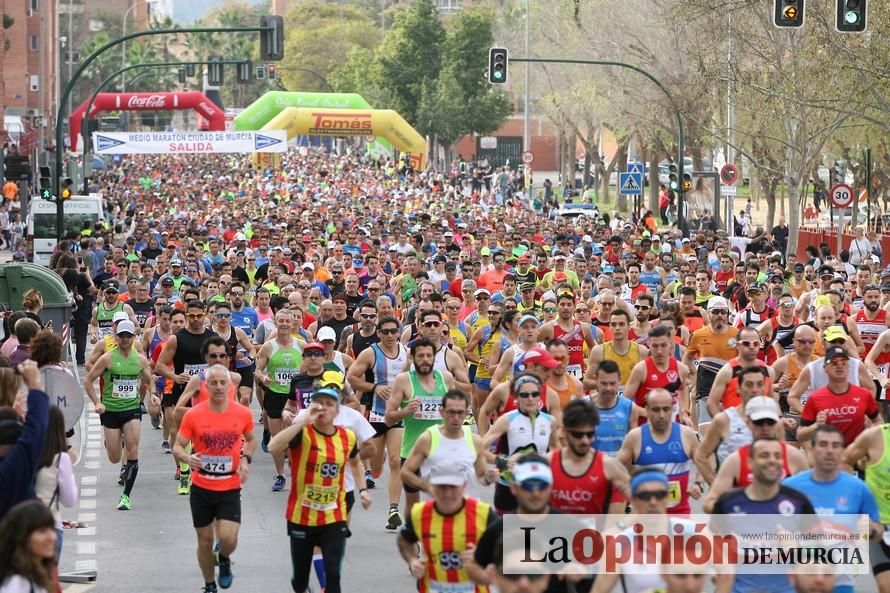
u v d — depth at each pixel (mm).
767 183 84375
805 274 39562
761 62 63688
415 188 108062
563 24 105250
